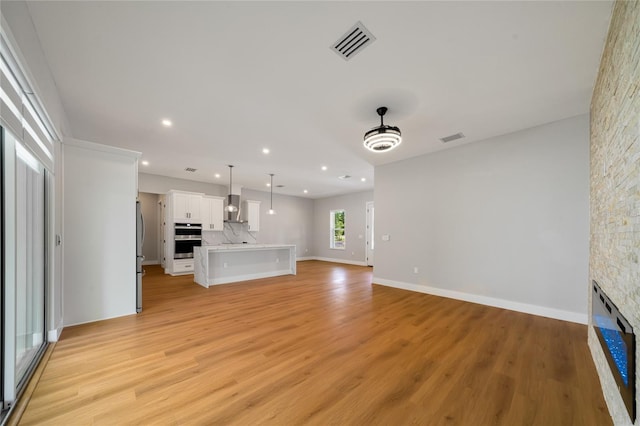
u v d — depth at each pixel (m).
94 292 3.25
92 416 1.60
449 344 2.64
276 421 1.57
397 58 2.23
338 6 1.72
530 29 1.89
